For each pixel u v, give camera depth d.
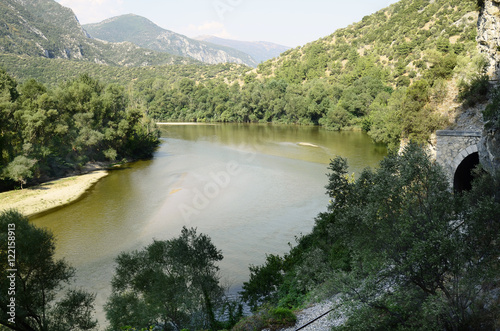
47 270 17.53
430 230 10.84
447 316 10.30
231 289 23.14
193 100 156.00
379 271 11.31
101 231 34.66
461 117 38.50
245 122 143.12
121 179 56.75
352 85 120.12
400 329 10.14
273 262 22.47
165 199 44.88
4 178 49.19
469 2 132.50
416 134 41.53
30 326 16.62
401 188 12.03
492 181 13.21
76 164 61.88
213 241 31.50
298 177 54.12
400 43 143.12
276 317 16.31
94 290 23.80
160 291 17.55
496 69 36.19
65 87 74.94
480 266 10.26
